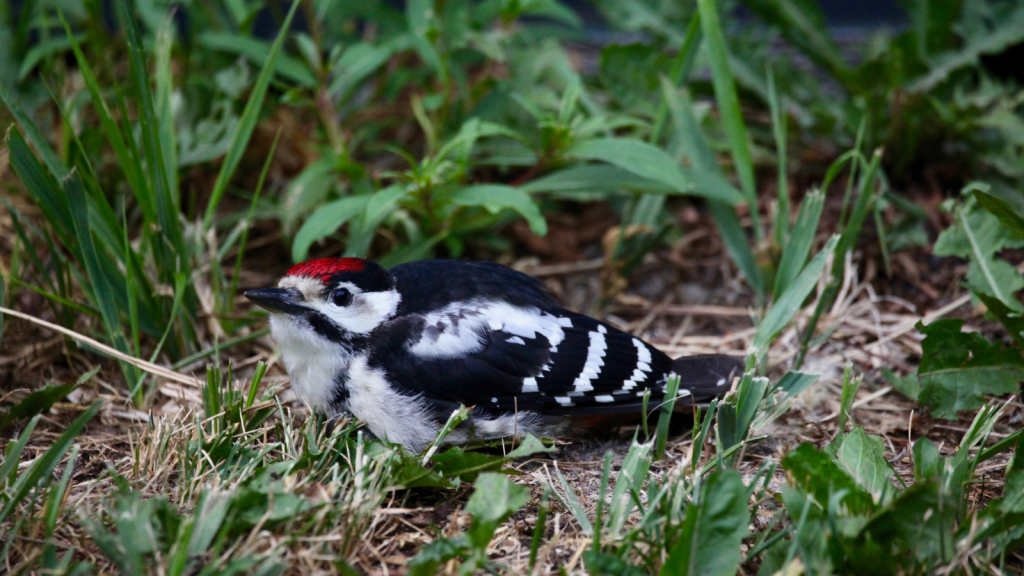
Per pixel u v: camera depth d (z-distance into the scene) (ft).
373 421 18.54
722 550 13.30
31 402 18.38
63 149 23.40
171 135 22.52
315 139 29.37
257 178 29.17
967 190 22.52
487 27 33.88
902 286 25.81
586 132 24.58
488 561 14.26
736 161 24.82
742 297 26.68
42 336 22.88
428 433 18.56
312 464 16.31
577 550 14.79
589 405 18.93
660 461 18.45
